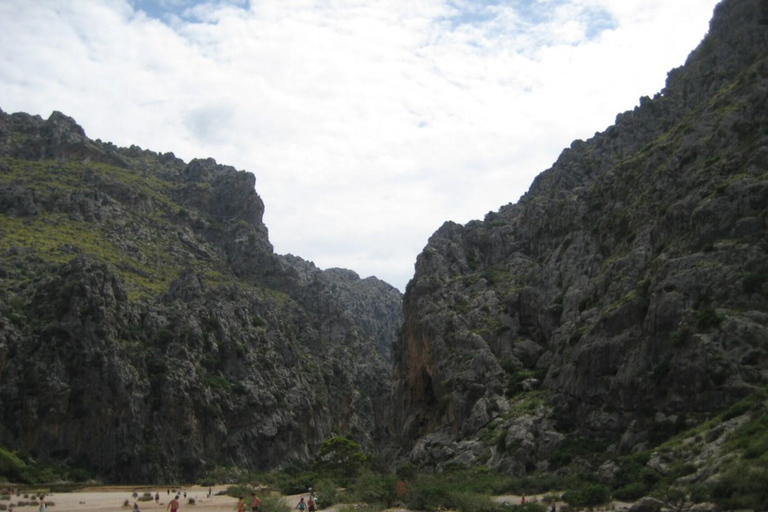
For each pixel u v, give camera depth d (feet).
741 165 327.67
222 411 575.79
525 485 286.05
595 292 379.55
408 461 409.49
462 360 433.48
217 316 638.94
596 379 321.52
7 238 635.25
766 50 390.83
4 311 514.68
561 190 510.99
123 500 350.02
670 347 287.69
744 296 280.10
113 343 513.86
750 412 232.12
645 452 256.32
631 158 449.06
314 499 296.92
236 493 384.06
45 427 479.41
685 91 493.36
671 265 308.81
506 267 505.66
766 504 179.01
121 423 497.87
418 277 541.75
